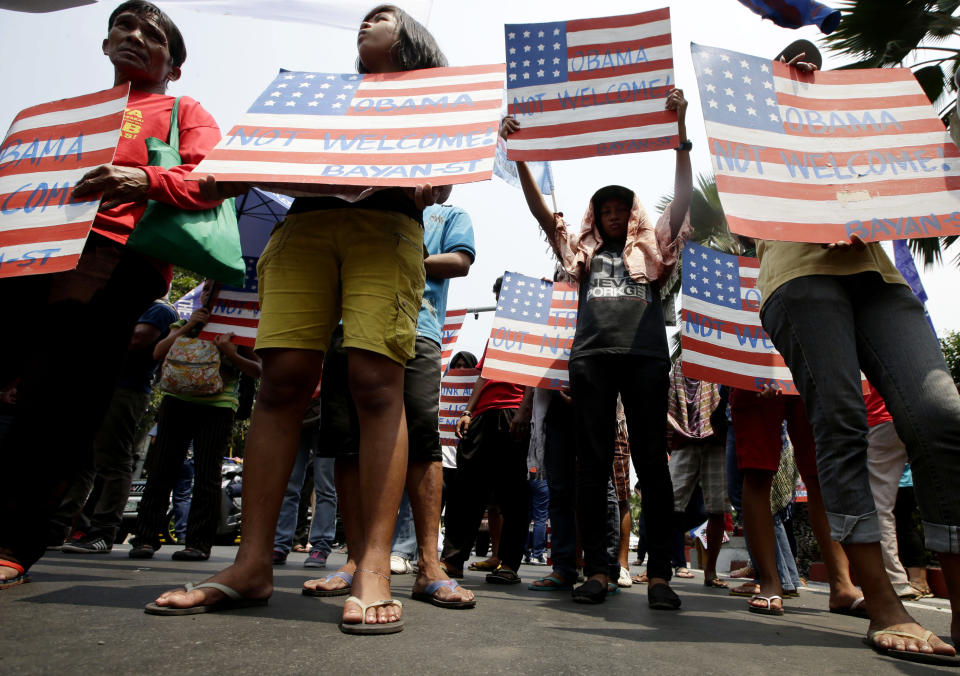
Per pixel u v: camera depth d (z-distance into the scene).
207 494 3.57
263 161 1.65
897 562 3.72
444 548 3.44
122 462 3.62
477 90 1.79
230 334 3.35
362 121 1.76
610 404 2.49
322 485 3.78
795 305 1.84
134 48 2.15
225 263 2.01
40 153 1.81
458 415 4.40
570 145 2.28
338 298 1.73
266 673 1.00
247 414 3.99
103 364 1.91
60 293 1.85
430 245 2.74
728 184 1.73
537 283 3.49
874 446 3.73
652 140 2.24
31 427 1.79
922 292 2.89
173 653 1.08
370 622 1.37
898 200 1.73
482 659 1.17
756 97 1.87
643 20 2.32
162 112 2.11
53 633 1.17
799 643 1.63
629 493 4.04
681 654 1.38
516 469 3.49
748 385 2.68
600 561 2.44
